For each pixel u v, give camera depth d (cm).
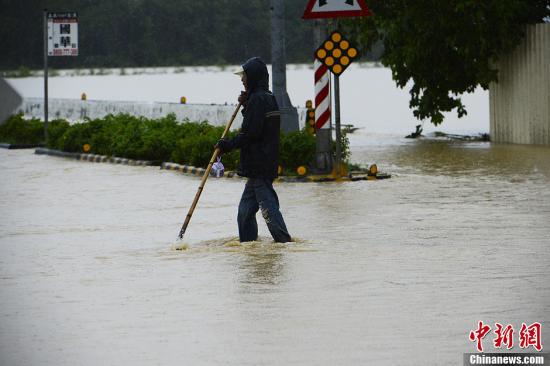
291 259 2609
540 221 3155
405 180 4334
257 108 2803
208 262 2598
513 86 5975
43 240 3031
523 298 2134
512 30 5819
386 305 2092
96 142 5888
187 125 5612
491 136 6247
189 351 1783
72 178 4772
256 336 1869
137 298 2202
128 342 1848
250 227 2897
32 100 9625
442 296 2162
